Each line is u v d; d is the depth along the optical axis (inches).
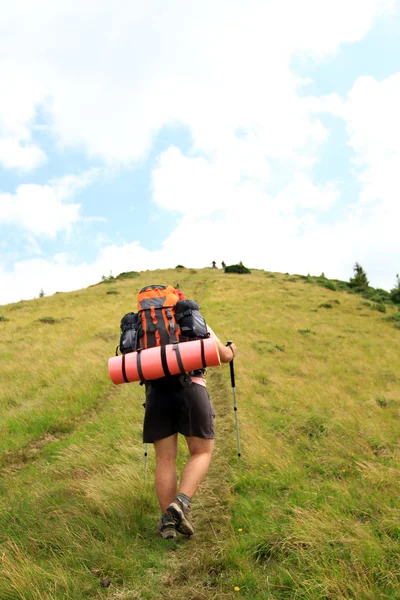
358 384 493.4
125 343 140.2
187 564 123.1
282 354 620.4
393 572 110.1
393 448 239.8
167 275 2220.7
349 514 142.3
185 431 134.6
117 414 307.9
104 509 152.7
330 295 1524.4
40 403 343.9
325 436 254.4
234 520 146.6
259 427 267.3
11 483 192.9
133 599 110.3
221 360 152.5
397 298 1608.0
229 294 1409.9
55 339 679.7
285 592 108.0
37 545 134.4
